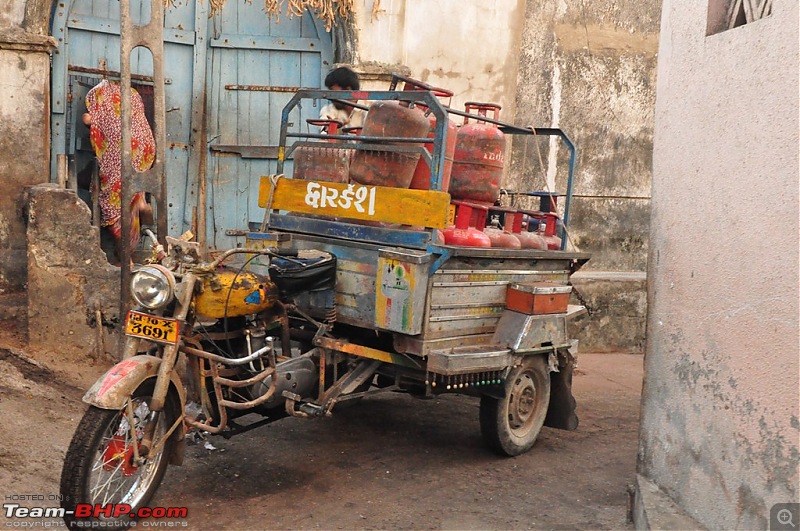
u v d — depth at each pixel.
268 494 3.97
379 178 4.23
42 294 5.45
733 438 2.99
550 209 5.25
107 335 5.59
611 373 7.02
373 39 6.94
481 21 7.37
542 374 4.84
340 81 5.51
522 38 7.65
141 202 6.38
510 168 7.77
